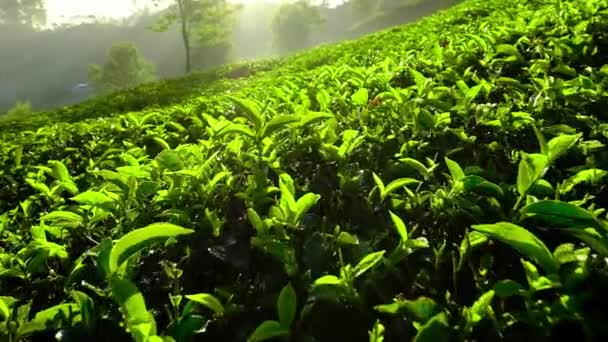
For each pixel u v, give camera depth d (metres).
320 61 12.51
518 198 1.72
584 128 2.45
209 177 2.34
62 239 2.08
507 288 1.18
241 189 2.17
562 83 2.73
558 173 2.02
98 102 17.56
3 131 12.00
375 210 1.97
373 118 3.07
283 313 1.20
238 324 1.39
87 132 6.15
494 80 3.33
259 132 2.29
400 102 3.05
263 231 1.60
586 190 1.89
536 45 4.18
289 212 1.67
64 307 1.36
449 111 2.82
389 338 1.26
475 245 1.49
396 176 2.27
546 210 1.36
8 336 1.33
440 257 1.52
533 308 1.16
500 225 1.15
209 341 1.37
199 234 1.85
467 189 1.74
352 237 1.57
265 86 7.17
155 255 1.76
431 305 1.15
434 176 2.15
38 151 5.66
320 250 1.60
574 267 1.16
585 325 1.10
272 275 1.57
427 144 2.48
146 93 18.92
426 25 10.35
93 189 2.57
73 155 5.11
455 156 2.43
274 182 2.39
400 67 4.52
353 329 1.34
